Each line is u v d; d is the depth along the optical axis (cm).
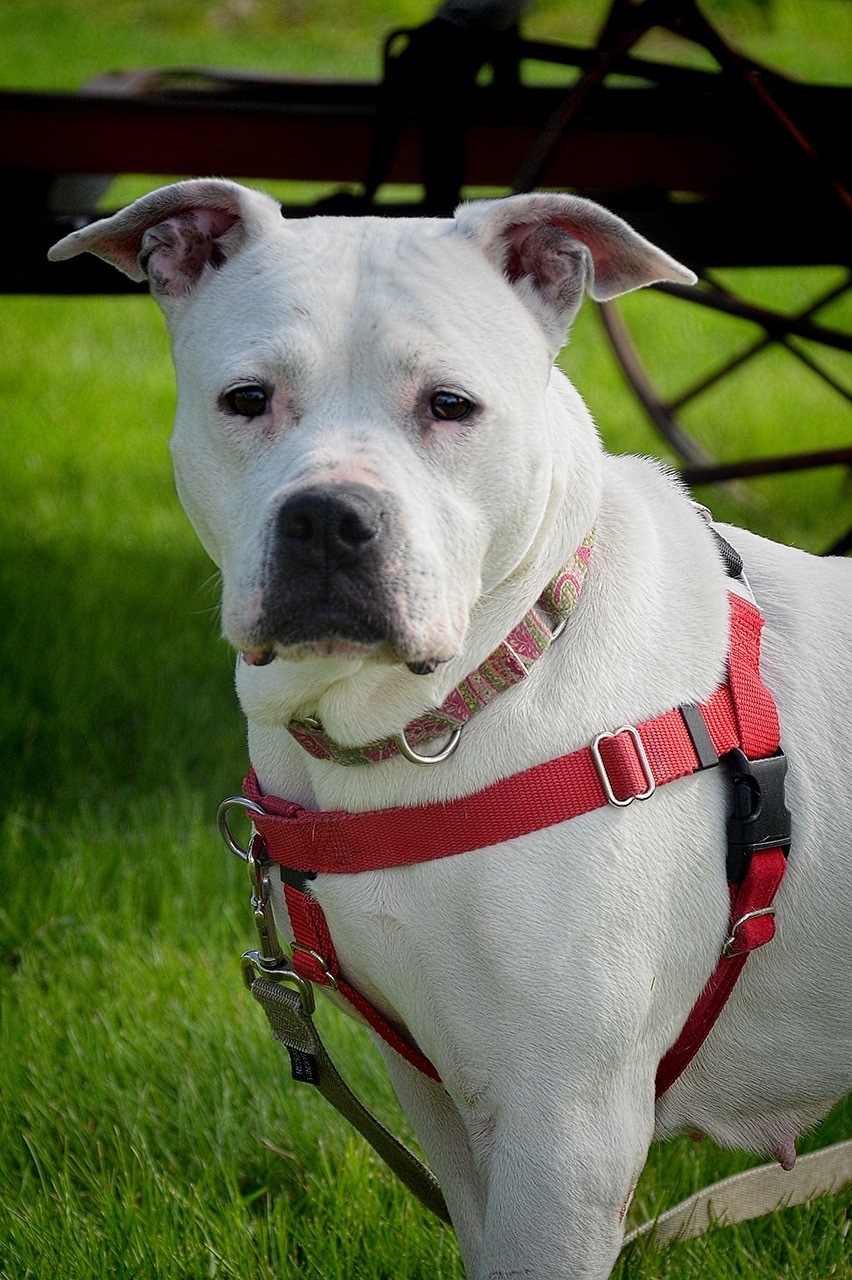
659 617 285
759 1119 313
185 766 544
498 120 547
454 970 269
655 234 504
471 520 264
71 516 754
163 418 911
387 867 269
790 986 295
